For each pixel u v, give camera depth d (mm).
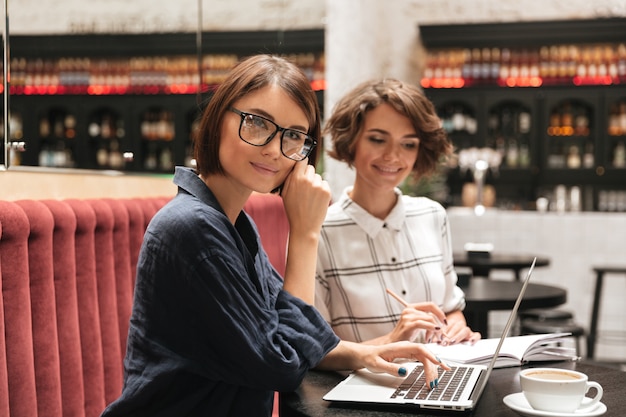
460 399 1512
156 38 4059
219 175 1586
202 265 1411
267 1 5512
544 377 1513
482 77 8430
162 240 1435
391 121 2211
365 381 1712
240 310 1431
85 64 3188
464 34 8250
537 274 7230
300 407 1555
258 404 1528
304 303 1562
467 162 8000
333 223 2299
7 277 1828
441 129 2254
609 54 8164
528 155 8359
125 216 2396
